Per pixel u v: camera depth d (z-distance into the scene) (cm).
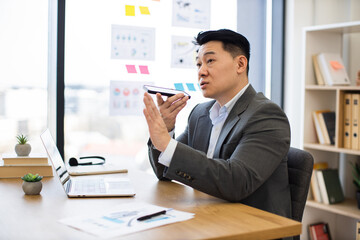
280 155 152
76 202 140
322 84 290
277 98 328
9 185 166
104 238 104
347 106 275
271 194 156
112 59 275
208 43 167
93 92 273
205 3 300
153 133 141
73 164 209
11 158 181
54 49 259
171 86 292
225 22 310
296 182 164
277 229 115
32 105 258
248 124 155
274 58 327
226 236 107
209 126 180
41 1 256
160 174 178
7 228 112
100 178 180
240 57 167
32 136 259
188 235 107
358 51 308
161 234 107
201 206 137
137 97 283
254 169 145
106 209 131
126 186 162
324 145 285
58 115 260
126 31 278
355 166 302
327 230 315
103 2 271
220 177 139
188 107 298
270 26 327
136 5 279
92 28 269
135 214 124
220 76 164
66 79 265
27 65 255
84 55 269
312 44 294
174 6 290
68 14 263
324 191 288
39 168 183
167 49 289
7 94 251
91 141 277
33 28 255
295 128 322
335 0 327
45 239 103
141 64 283
